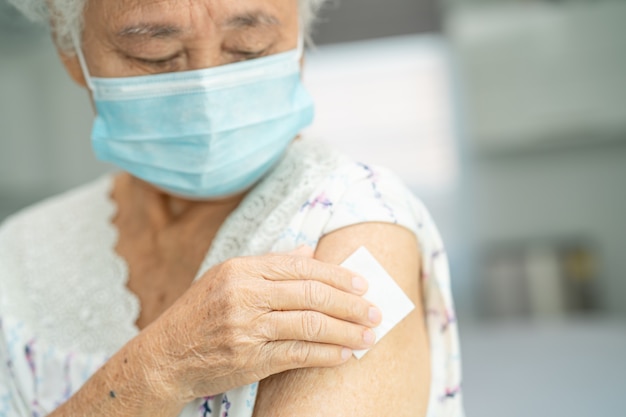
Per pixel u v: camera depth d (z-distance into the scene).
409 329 0.90
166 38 0.94
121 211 1.22
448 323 1.01
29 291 1.16
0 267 1.20
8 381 1.13
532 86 4.65
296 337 0.81
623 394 2.97
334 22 4.88
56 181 4.63
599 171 4.75
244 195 1.10
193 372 0.82
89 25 1.00
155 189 1.17
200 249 1.09
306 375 0.84
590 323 4.33
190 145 1.00
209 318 0.81
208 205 1.12
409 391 0.88
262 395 0.88
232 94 0.98
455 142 4.94
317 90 5.08
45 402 1.07
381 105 5.03
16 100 4.45
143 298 1.11
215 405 0.93
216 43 0.96
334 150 1.07
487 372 3.47
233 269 0.82
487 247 4.93
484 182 4.93
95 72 1.04
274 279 0.82
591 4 4.52
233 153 1.01
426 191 5.02
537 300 4.79
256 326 0.80
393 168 5.05
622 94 4.50
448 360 1.02
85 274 1.15
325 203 0.95
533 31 4.61
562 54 4.58
